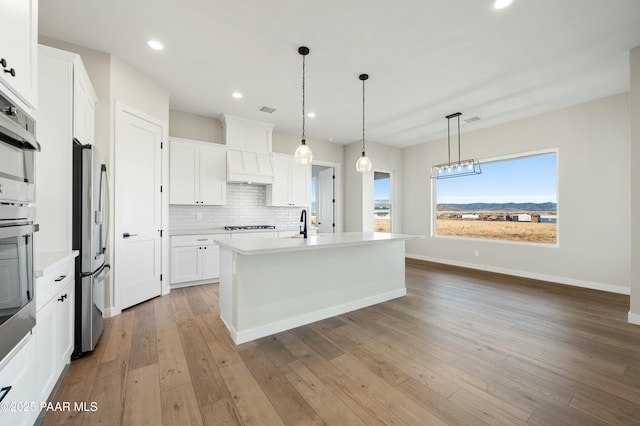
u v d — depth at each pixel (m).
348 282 3.14
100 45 2.71
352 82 3.44
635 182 2.72
